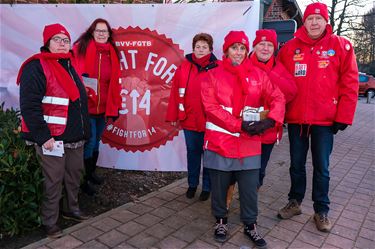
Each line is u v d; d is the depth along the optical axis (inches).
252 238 120.3
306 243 122.3
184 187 170.1
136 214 140.1
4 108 181.9
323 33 127.9
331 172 206.5
